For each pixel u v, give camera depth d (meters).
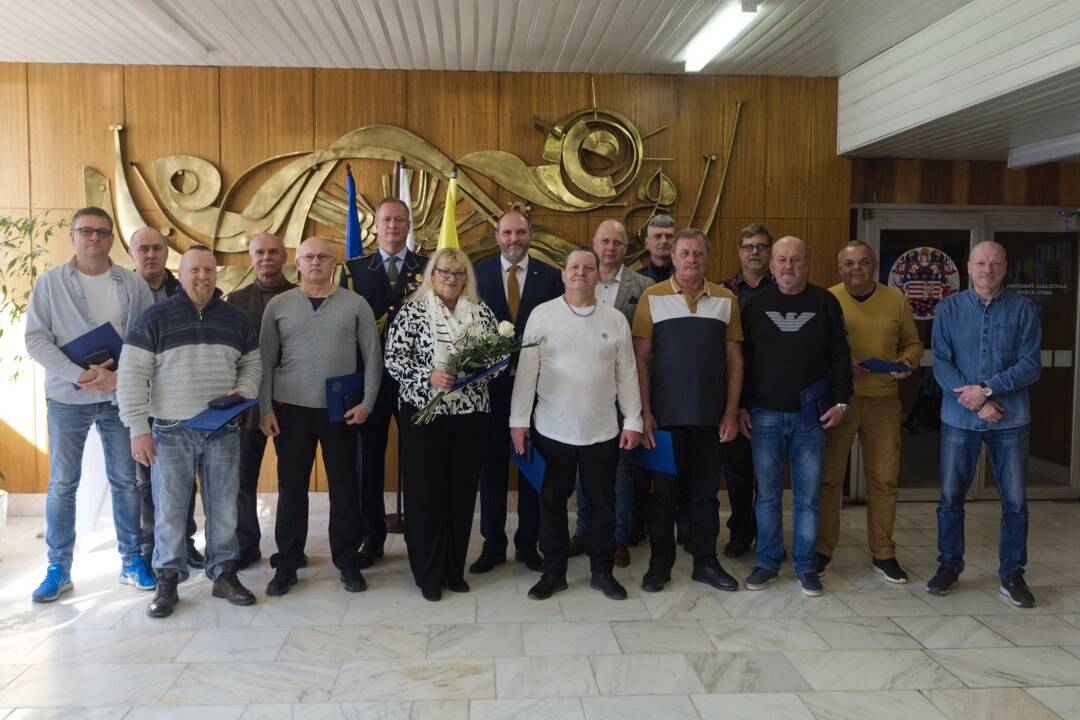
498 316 3.73
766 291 3.54
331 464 3.46
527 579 3.67
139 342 3.12
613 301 3.85
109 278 3.46
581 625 3.15
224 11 3.84
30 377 4.73
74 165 4.68
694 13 3.86
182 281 3.21
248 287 3.81
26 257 4.39
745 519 4.07
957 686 2.68
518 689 2.63
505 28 4.07
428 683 2.66
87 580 3.64
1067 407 5.46
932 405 5.32
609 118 4.87
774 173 4.98
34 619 3.18
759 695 2.61
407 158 4.77
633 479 3.95
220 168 4.75
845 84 4.91
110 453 3.50
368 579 3.65
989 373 3.42
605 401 3.38
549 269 3.79
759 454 3.54
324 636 3.03
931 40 4.04
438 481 3.37
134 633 3.04
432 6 3.78
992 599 3.49
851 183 5.16
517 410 3.38
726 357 3.54
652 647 2.96
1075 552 4.22
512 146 4.84
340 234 4.81
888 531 3.71
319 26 4.05
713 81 4.93
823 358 3.48
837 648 2.97
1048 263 5.39
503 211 4.84
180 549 3.24
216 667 2.76
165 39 4.25
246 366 3.32
